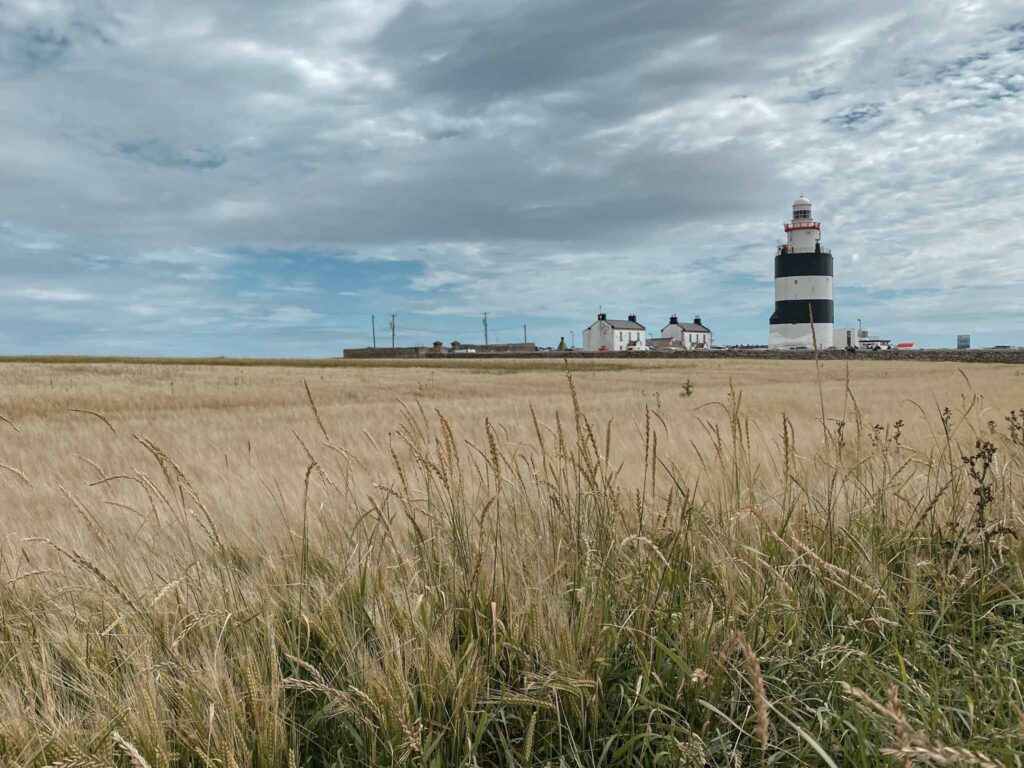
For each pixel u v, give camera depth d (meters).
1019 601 3.37
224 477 7.63
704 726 2.59
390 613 3.13
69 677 2.92
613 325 134.50
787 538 3.81
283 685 2.54
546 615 3.18
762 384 35.28
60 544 4.37
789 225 106.62
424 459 3.89
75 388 31.20
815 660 2.98
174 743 2.50
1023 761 2.21
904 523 4.44
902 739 1.77
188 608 3.06
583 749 2.66
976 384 28.19
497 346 137.00
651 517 4.21
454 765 2.55
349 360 96.12
